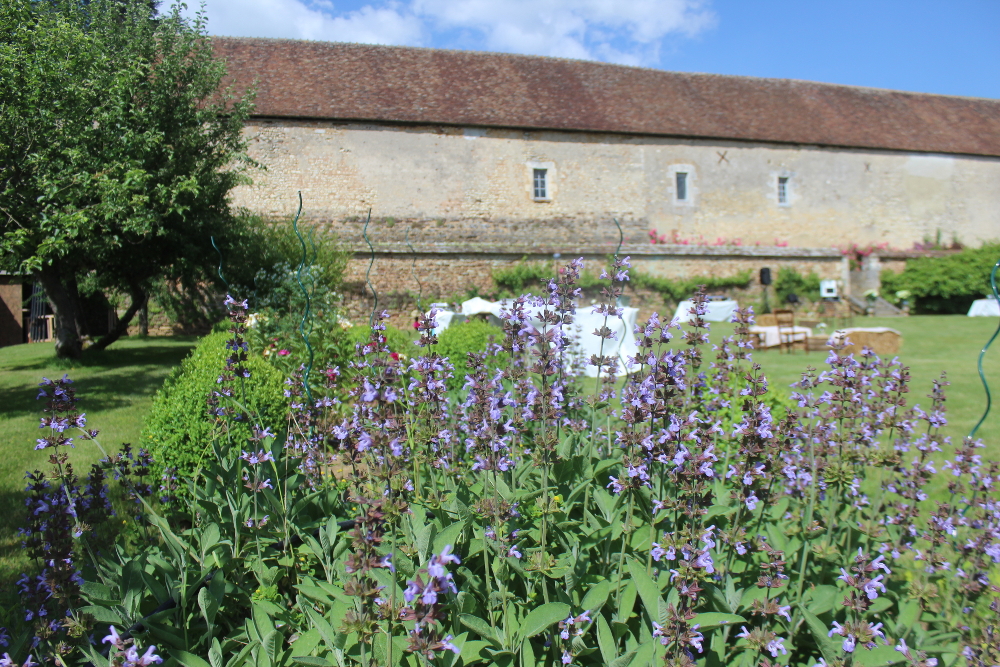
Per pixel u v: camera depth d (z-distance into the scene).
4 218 11.96
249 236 16.09
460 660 2.37
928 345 15.18
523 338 3.10
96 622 2.60
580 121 25.03
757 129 27.56
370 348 3.16
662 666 2.30
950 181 30.25
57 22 12.74
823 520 3.39
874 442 3.57
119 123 12.96
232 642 2.77
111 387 10.93
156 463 4.80
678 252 24.25
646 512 3.02
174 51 14.65
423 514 2.77
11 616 3.13
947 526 3.00
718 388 3.74
